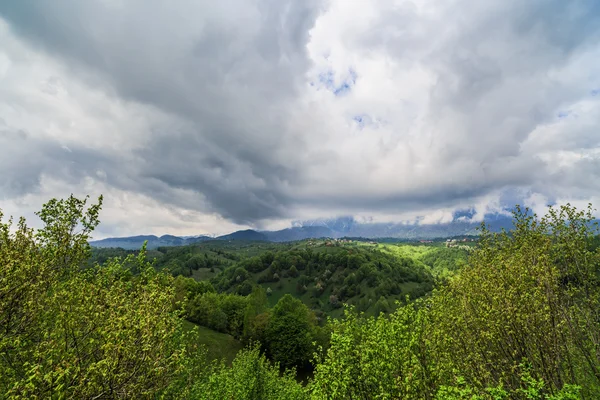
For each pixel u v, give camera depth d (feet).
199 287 364.99
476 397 39.88
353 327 62.75
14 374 39.37
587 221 58.95
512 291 54.24
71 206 51.11
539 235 61.93
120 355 35.53
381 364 53.47
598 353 53.72
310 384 63.67
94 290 42.78
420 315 58.70
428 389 52.47
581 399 52.65
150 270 55.52
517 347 54.03
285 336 290.56
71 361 34.76
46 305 43.78
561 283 57.72
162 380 42.06
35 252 46.16
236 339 309.83
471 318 60.44
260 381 112.78
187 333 65.92
